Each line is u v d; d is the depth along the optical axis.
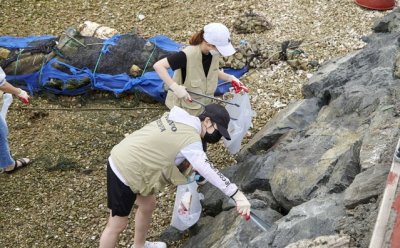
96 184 5.23
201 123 3.67
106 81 6.28
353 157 3.83
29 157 5.54
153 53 6.38
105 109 6.21
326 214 3.39
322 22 7.33
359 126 4.29
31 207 5.00
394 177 2.82
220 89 6.07
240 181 4.57
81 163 5.48
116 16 7.80
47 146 5.69
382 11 7.50
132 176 3.65
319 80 5.32
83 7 8.03
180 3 8.05
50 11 7.93
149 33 7.39
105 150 5.64
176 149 3.56
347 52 6.69
